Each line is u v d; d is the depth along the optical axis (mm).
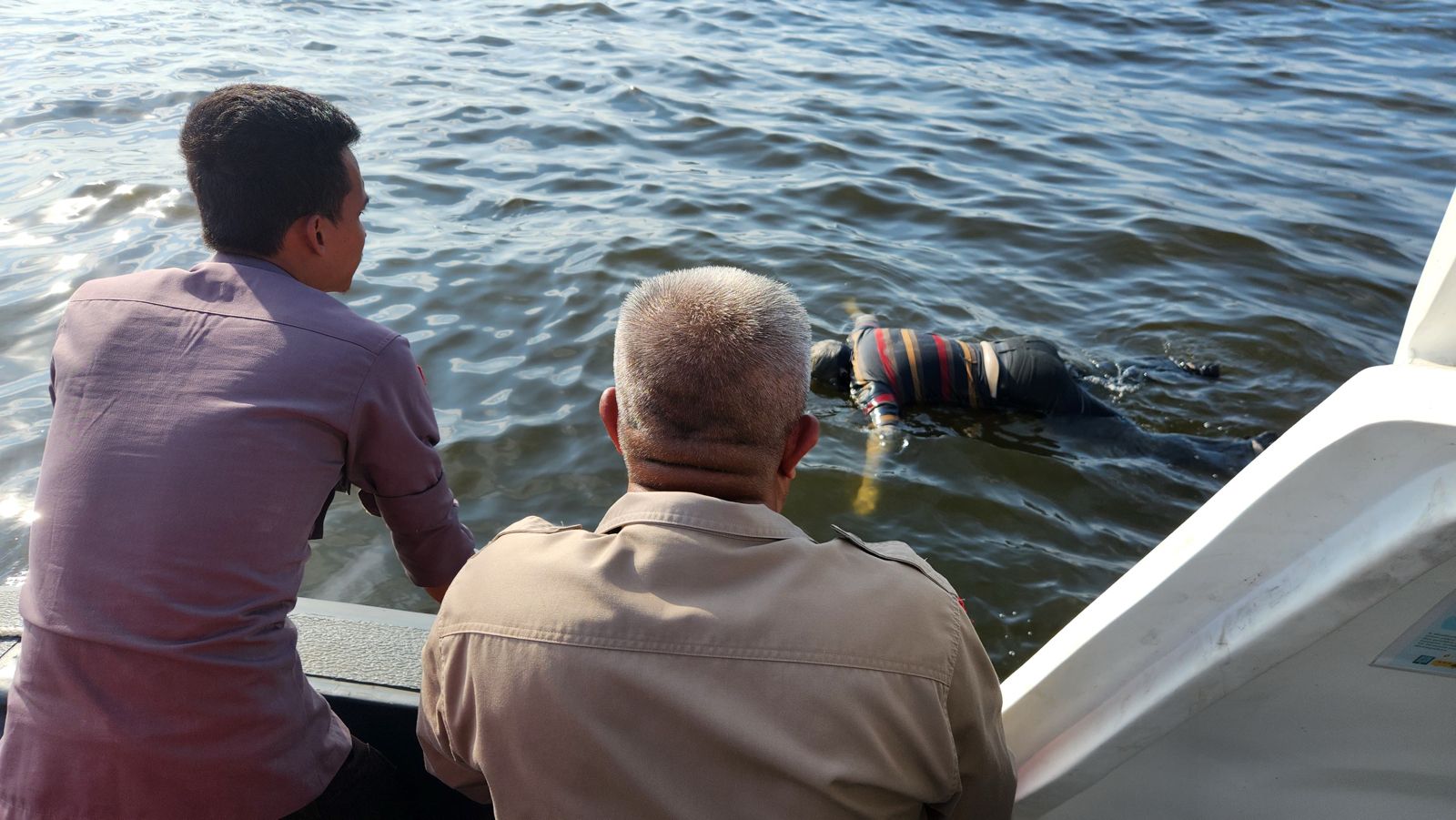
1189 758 1096
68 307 1526
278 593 1423
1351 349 4711
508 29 9711
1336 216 6281
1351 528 875
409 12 10289
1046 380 4086
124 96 7211
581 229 5371
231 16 9727
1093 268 5406
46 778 1337
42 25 9086
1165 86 9180
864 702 1011
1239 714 1040
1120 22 11398
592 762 1011
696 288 1178
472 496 3406
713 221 5590
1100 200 6285
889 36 10242
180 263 4746
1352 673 965
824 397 4270
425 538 1692
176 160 6023
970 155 6973
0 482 3277
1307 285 5316
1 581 2904
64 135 6387
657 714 1002
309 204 1577
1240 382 4438
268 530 1403
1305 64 10039
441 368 4098
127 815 1340
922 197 6160
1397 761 1017
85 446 1386
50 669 1334
